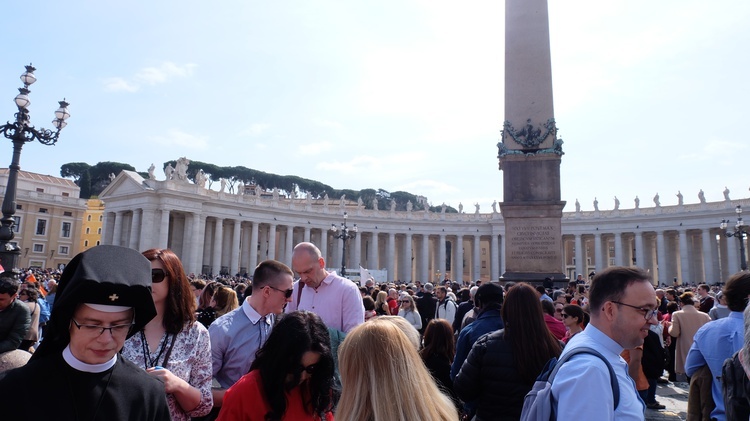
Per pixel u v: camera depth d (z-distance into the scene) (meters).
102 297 2.75
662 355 7.98
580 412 2.86
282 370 3.62
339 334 5.84
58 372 2.71
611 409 2.90
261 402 3.63
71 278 2.82
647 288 3.24
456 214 80.81
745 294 5.23
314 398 3.71
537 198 17.30
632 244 87.44
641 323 3.21
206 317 8.89
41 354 2.83
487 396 5.09
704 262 66.69
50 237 81.50
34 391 2.62
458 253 79.56
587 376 2.95
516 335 5.02
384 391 3.03
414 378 3.11
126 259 3.00
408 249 78.62
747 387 3.82
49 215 81.81
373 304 11.16
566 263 89.81
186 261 66.06
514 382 4.94
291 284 5.51
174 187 65.19
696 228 66.81
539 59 17.98
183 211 65.94
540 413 3.12
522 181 17.48
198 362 4.43
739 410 3.88
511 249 17.23
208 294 10.31
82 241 89.50
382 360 3.10
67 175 119.25
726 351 5.23
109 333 2.77
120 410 2.78
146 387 2.96
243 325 5.39
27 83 16.98
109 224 71.44
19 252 16.88
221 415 3.71
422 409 3.03
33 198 79.44
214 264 67.88
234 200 70.12
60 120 17.83
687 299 11.30
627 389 3.10
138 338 4.15
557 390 3.04
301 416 3.67
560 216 17.05
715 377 5.30
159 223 65.44
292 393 3.71
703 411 5.71
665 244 72.44
